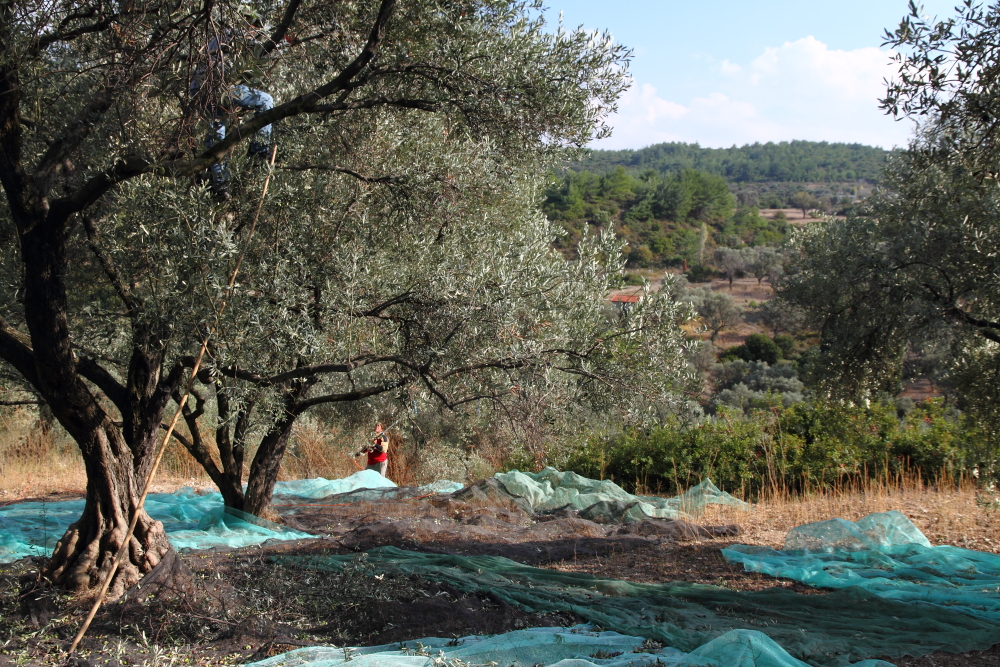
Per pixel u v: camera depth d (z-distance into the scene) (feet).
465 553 23.72
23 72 14.87
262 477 25.55
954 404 23.18
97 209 17.54
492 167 19.17
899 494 30.71
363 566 19.56
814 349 23.31
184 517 27.91
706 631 15.39
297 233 17.17
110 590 15.47
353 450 37.45
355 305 16.90
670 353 16.74
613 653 13.99
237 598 16.33
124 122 15.80
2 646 13.37
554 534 27.07
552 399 16.69
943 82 15.84
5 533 23.36
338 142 19.02
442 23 17.22
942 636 15.26
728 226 293.64
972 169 17.71
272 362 17.29
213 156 15.07
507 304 16.01
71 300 20.76
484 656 13.51
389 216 19.25
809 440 35.78
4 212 18.34
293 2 15.67
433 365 17.12
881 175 24.13
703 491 32.30
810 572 20.92
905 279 19.76
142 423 17.31
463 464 41.47
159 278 15.01
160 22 14.94
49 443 40.27
